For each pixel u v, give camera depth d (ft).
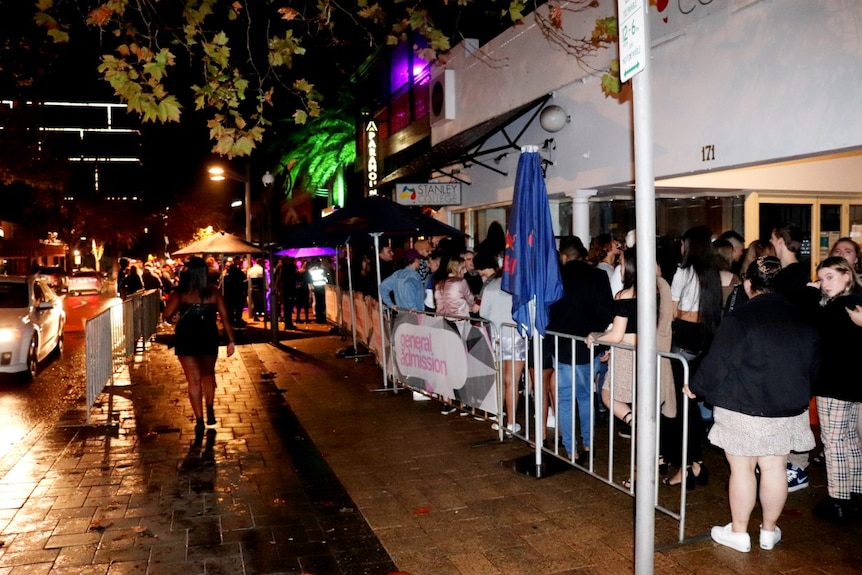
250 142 19.77
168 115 18.03
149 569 14.57
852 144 20.54
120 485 19.72
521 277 19.57
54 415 29.43
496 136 42.60
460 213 51.75
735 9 24.22
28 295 40.09
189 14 19.74
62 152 68.90
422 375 28.35
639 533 12.02
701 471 18.78
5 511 17.78
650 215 11.27
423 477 20.18
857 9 20.22
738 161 24.61
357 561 14.88
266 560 14.96
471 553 15.20
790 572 13.96
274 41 20.84
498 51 41.63
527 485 19.36
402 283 31.45
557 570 14.37
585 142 33.91
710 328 18.57
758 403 14.14
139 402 31.09
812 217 34.50
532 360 23.26
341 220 31.42
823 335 15.92
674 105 27.53
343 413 28.07
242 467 21.29
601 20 21.79
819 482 18.95
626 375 17.85
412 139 58.34
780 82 22.88
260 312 75.56
